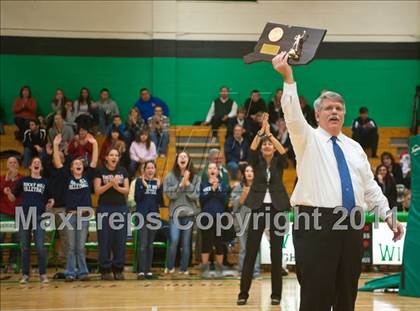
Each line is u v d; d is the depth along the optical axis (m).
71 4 18.30
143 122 16.55
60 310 8.28
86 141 14.84
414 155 9.18
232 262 13.49
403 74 18.80
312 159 4.79
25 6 18.16
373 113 18.77
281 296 8.81
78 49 18.30
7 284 10.90
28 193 11.08
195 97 18.48
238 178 15.56
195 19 18.53
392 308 8.17
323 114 4.89
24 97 17.42
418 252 9.09
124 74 18.38
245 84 18.61
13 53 18.11
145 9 18.47
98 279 11.51
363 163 4.91
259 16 18.59
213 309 8.25
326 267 4.69
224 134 17.45
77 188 11.29
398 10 18.78
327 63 18.77
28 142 15.99
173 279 11.49
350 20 18.73
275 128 16.67
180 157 11.93
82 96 17.36
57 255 13.32
